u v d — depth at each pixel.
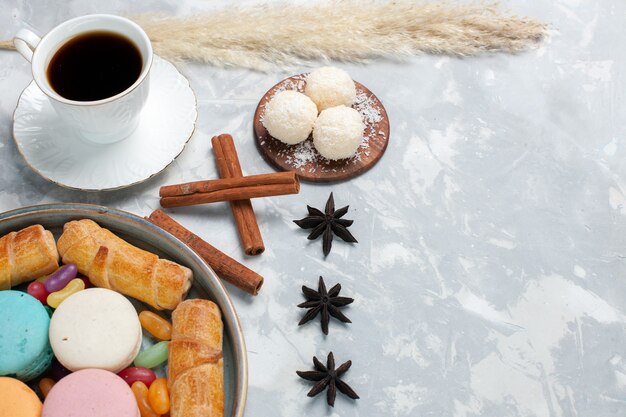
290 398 0.56
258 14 0.69
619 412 0.57
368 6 0.69
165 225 0.60
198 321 0.53
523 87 0.69
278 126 0.62
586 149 0.66
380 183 0.64
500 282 0.61
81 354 0.52
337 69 0.64
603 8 0.73
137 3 0.71
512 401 0.57
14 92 0.66
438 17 0.69
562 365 0.58
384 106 0.67
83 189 0.60
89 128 0.59
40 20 0.70
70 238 0.55
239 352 0.52
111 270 0.55
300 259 0.61
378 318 0.59
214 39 0.67
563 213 0.64
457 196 0.64
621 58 0.71
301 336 0.58
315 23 0.68
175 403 0.51
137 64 0.59
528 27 0.70
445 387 0.57
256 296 0.59
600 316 0.60
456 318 0.59
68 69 0.59
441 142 0.66
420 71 0.69
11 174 0.63
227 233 0.61
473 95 0.68
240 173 0.62
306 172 0.63
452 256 0.61
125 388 0.51
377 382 0.57
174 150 0.62
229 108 0.66
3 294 0.53
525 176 0.65
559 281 0.61
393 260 0.61
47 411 0.50
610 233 0.63
